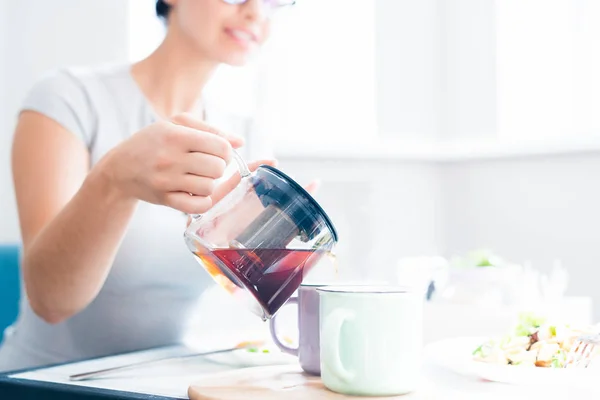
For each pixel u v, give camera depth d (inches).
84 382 29.5
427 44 94.0
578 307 52.5
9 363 51.6
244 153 58.2
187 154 29.0
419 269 51.9
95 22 88.9
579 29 84.4
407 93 93.1
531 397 25.8
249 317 76.1
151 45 90.4
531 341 34.4
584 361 30.8
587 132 80.1
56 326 50.1
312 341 30.1
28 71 89.8
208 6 44.2
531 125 88.4
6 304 69.9
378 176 92.4
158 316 50.6
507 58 89.4
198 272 50.6
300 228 27.6
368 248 91.0
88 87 49.1
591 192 81.4
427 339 47.2
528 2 88.3
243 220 27.7
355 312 25.9
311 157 89.0
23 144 45.4
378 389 25.7
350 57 91.4
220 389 26.7
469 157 92.1
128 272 47.9
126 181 31.0
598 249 80.9
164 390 28.0
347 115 91.5
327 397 25.7
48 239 36.7
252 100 87.4
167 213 48.9
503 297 51.0
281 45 88.3
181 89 52.6
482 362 30.2
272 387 27.5
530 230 87.5
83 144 47.8
